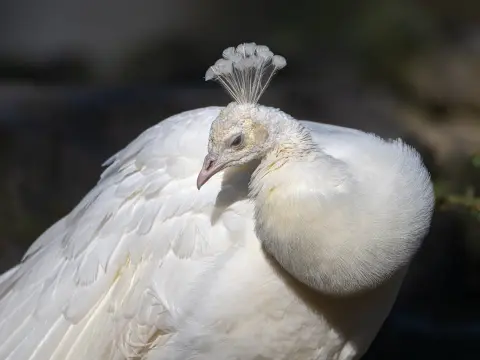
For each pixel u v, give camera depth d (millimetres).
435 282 15836
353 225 8508
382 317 9898
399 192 8734
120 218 10016
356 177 8805
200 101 18922
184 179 9852
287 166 8734
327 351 9727
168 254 9711
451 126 20406
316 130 9859
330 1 24656
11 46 25922
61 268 10234
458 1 23906
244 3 26250
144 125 18562
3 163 17766
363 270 8617
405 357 14516
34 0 27062
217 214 9562
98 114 18719
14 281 10641
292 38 24562
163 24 26875
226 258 9398
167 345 9742
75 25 26859
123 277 9898
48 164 17828
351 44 23328
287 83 21859
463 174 17125
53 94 19562
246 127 8906
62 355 9992
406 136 18516
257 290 9289
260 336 9469
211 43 25891
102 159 17906
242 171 9633
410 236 8727
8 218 17016
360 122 18875
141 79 24375
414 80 21547
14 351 10133
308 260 8609
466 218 16047
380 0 24031
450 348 14500
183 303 9539
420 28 22812
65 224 10695
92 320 9977
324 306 9359
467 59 21828
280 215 8609
